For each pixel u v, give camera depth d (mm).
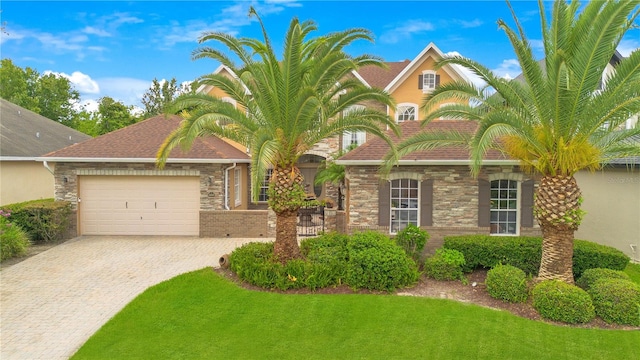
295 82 11211
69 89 52781
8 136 22953
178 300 10391
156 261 13969
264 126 12133
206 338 8656
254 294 10734
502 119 9672
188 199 17969
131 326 9102
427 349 8258
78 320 9492
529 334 8836
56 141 26531
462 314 9672
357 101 11945
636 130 10445
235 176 21422
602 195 16203
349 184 14953
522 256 12148
